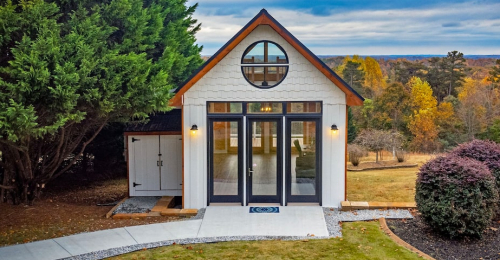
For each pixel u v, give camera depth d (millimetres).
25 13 8898
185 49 20172
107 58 10250
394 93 41031
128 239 9484
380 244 8961
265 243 9219
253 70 11664
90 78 9523
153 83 10773
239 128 11812
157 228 10266
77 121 9633
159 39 14836
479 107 39375
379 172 18938
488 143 11234
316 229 10070
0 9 8461
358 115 42188
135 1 12445
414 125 40031
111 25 11703
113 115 11195
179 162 13445
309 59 11391
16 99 8430
